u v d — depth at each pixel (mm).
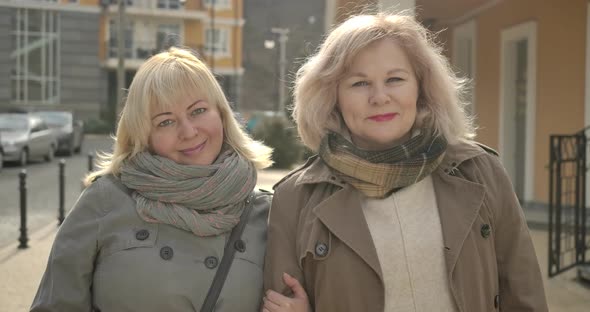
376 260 2027
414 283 2055
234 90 48125
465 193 2113
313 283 2146
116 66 43781
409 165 2037
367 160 2043
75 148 23641
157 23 45281
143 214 2172
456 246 2039
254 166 2426
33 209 10281
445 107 2174
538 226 7902
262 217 2385
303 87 2209
